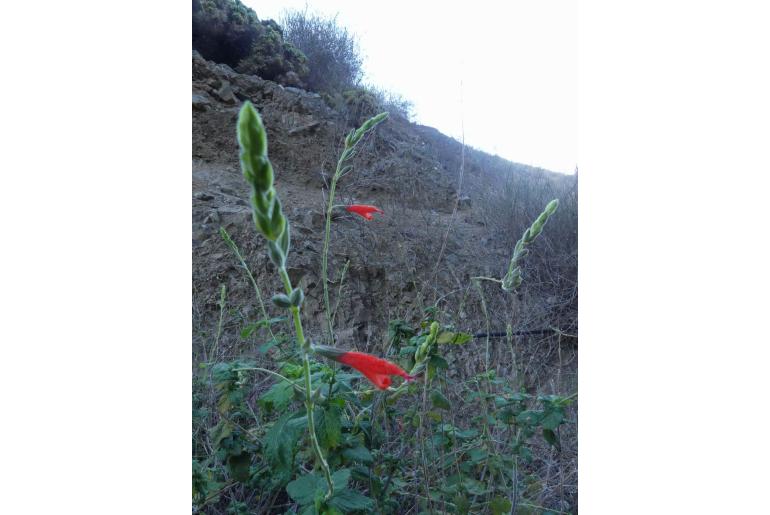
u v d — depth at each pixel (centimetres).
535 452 244
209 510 190
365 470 172
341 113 569
